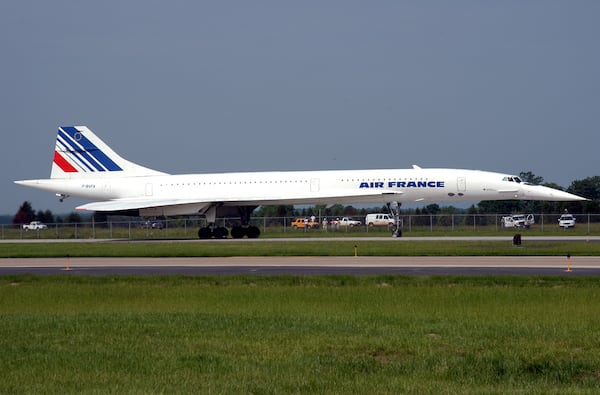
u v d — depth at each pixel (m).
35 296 48.88
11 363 28.14
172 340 32.00
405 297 44.44
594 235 112.62
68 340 32.47
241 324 35.75
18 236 151.38
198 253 81.94
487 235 116.56
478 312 38.81
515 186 111.06
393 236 114.81
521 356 28.22
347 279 53.28
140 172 127.81
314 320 36.75
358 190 114.50
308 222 180.88
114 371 26.69
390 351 29.41
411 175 113.38
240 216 121.94
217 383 24.84
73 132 128.62
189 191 122.88
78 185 127.19
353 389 24.17
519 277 51.78
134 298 47.06
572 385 24.88
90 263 73.88
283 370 26.53
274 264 67.75
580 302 41.38
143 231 156.75
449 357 28.27
